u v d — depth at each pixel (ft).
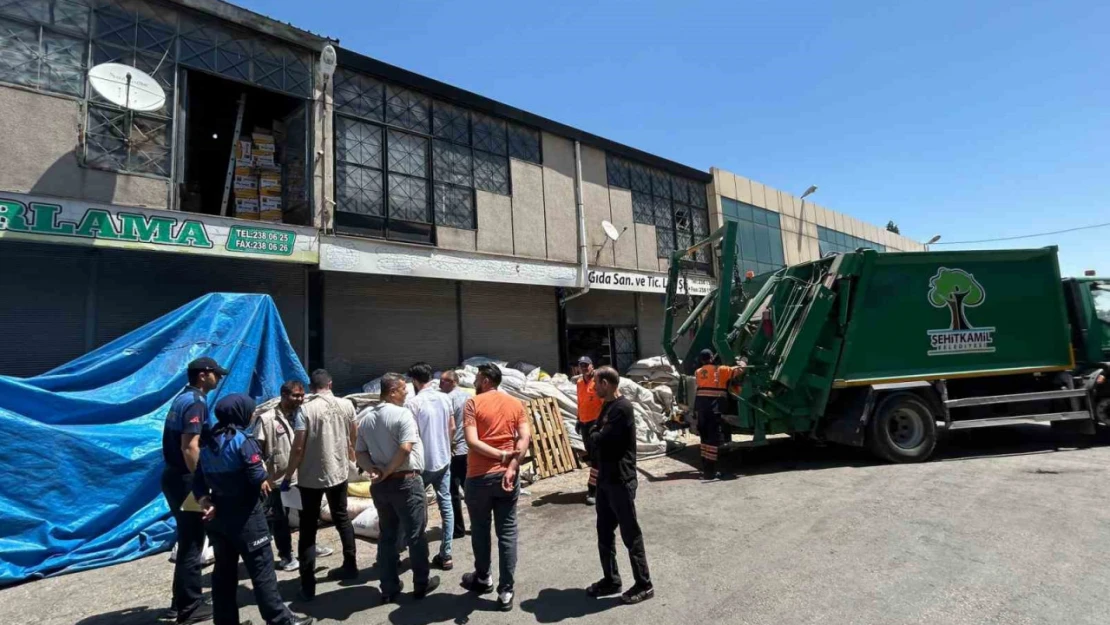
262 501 12.42
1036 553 14.74
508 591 13.23
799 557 15.26
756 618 11.93
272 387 23.29
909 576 13.65
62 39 25.35
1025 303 29.01
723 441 27.50
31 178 24.08
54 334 24.89
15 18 24.31
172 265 28.17
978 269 28.71
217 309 22.99
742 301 32.37
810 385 27.14
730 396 27.58
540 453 27.71
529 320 44.68
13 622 13.62
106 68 24.97
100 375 19.60
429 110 38.86
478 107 41.16
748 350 28.27
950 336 27.99
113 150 26.20
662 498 22.58
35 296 24.58
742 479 25.11
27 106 24.27
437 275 36.68
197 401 13.12
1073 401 28.73
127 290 26.89
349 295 35.06
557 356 46.01
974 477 23.12
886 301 27.37
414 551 13.93
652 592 13.37
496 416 14.12
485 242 40.73
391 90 36.88
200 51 28.94
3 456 16.43
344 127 34.22
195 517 13.57
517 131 44.39
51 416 17.83
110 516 17.83
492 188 41.98
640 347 53.52
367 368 35.35
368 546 18.56
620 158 52.70
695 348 33.17
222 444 11.96
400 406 14.25
